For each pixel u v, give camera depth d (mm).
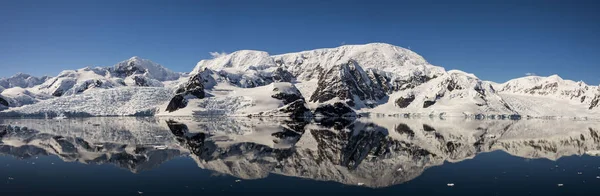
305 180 34688
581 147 60688
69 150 55344
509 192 30297
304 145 61719
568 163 44281
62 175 36938
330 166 42031
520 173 37938
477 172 38594
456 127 120188
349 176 36531
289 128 109438
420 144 64188
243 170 39406
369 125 129125
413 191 30609
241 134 84750
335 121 167875
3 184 33219
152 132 90125
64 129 102812
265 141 68312
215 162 44219
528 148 59094
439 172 38594
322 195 29172
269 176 36406
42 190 31078
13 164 43375
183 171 38719
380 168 40906
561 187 32000
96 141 68000
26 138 75500
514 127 122875
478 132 95875
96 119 183375
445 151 55000
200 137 76438
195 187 31766
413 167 41594
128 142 66125
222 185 32469
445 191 30578
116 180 34562
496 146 61875
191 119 183250
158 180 34469
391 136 80875
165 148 57062
